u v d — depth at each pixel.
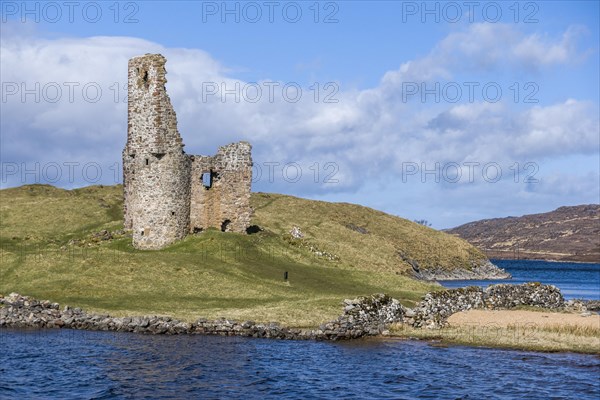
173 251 69.94
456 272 143.62
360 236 121.12
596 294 103.19
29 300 47.88
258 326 44.97
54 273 57.12
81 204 107.62
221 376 34.97
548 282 137.88
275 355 39.59
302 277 67.00
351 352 40.78
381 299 48.59
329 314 50.62
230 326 45.06
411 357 39.69
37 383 33.09
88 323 46.03
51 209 103.88
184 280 58.34
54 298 51.56
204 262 65.38
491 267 156.00
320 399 31.67
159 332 44.62
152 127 70.94
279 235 85.94
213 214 78.69
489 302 56.16
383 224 156.12
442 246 155.38
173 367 36.41
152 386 33.03
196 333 44.94
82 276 56.66
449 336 45.12
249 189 79.94
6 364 36.25
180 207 72.62
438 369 37.09
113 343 41.44
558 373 36.41
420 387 33.72
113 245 73.12
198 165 77.38
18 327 45.88
